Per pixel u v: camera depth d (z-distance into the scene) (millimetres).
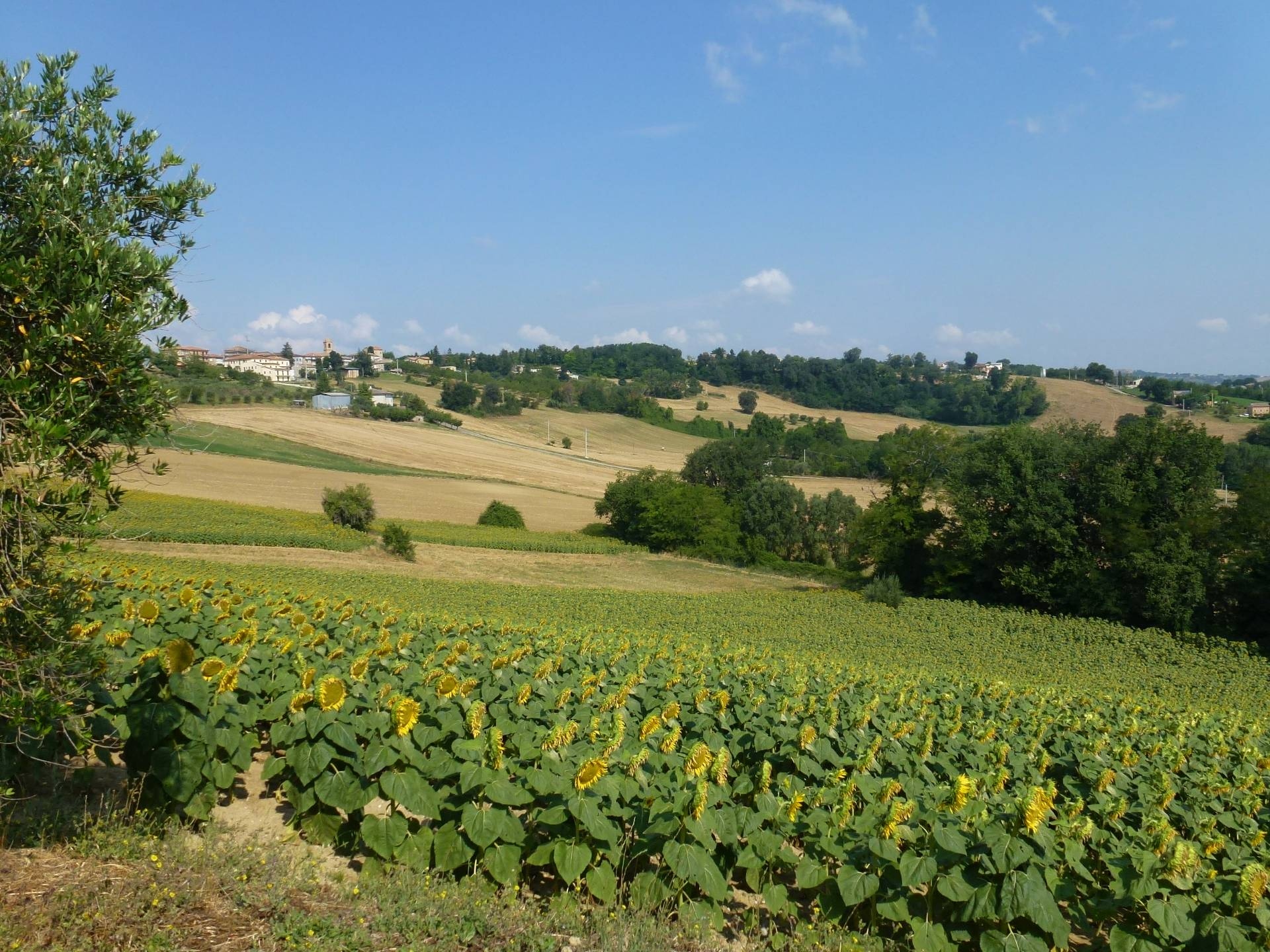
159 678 7285
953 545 51875
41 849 6215
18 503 5367
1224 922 6379
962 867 6812
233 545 40969
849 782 7992
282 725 7598
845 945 6711
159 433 6297
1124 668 33875
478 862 7020
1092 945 7453
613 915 6660
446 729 7996
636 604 39031
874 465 101750
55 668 5703
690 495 67875
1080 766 11125
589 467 102688
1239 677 33656
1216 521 43156
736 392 163625
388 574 40156
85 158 6238
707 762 7402
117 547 34406
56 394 5492
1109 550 45406
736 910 7570
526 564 53406
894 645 34562
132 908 5535
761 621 37500
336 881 6691
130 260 5887
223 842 7117
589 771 6754
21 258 5508
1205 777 11219
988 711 15883
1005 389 128500
